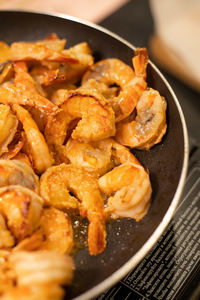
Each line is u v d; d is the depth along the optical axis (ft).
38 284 1.12
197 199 1.41
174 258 1.31
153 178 1.37
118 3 2.15
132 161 1.39
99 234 1.25
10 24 1.69
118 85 1.57
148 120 1.40
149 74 1.46
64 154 1.41
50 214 1.27
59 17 1.63
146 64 1.42
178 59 2.04
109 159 1.39
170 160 1.36
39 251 1.20
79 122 1.38
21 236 1.21
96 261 1.24
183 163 1.26
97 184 1.34
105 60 1.55
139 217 1.30
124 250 1.25
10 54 1.57
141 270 1.29
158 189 1.34
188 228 1.36
